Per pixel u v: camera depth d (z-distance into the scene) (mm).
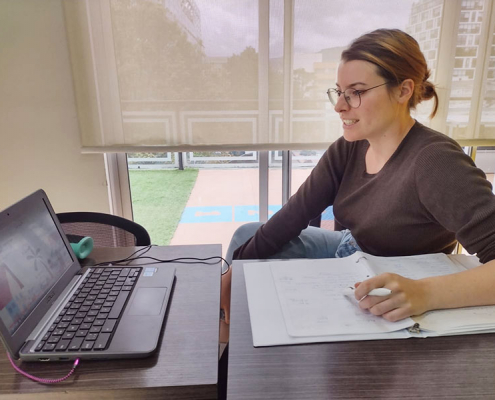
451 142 942
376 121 967
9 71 1720
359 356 572
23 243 693
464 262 839
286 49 1712
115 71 1709
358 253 870
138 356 578
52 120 1795
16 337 583
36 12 1655
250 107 1776
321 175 1196
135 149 1811
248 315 676
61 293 735
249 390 510
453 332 619
